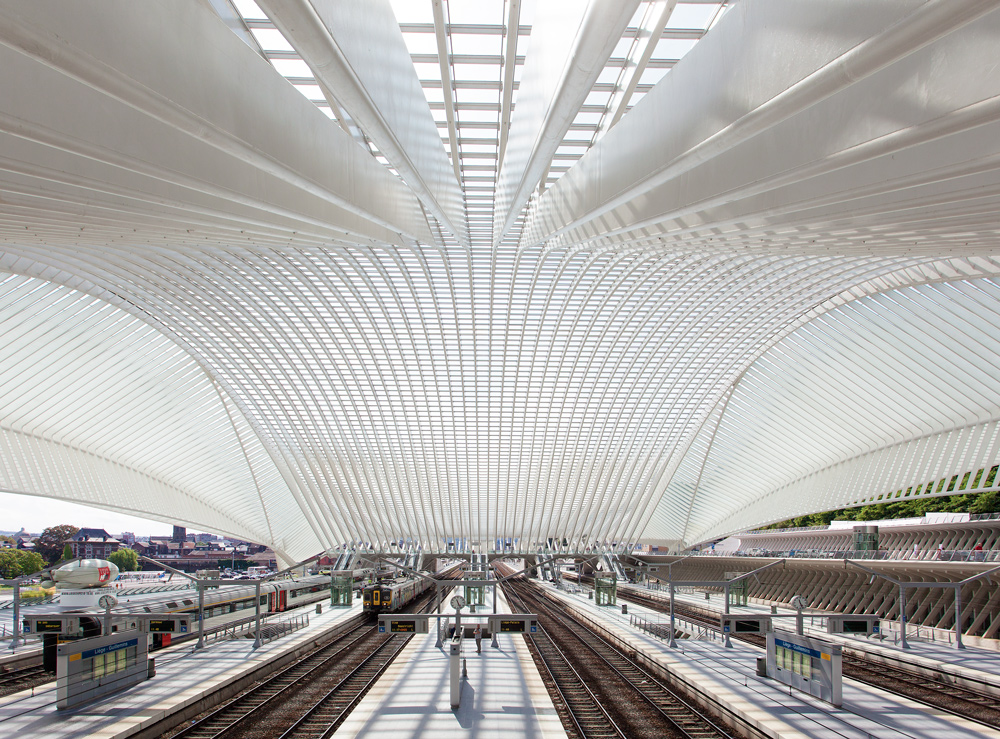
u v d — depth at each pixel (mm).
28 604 40906
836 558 40750
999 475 34375
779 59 8070
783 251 22250
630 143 14781
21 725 15445
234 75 10281
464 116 20453
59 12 6188
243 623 33375
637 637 29984
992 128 8188
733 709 17094
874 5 6230
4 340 30688
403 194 24109
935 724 15656
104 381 37281
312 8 8047
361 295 37281
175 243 22312
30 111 7977
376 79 12094
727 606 27859
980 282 27641
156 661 23031
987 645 27125
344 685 22344
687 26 14297
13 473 36375
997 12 6238
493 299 38281
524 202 20734
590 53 9641
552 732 15250
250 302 37000
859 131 8398
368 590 41125
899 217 12844
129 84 7477
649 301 39625
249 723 17719
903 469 40062
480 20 15289
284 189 16078
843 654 28000
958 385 33781
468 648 26719
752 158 11422
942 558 35438
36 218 14273
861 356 37625
